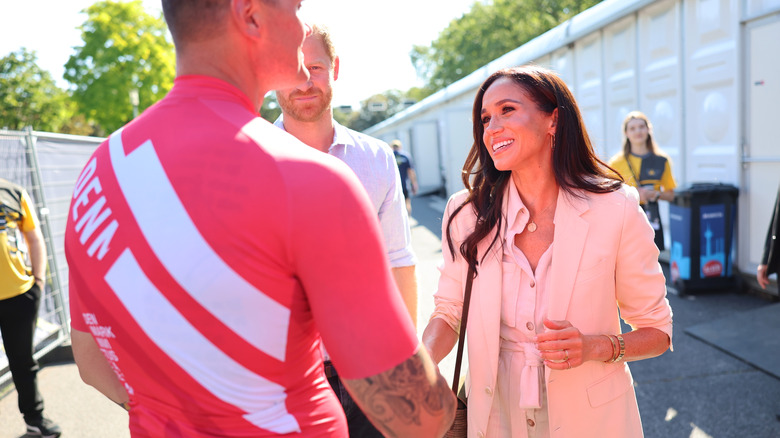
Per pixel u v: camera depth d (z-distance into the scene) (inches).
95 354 42.8
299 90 75.9
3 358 170.6
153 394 36.9
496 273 64.4
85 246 36.5
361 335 34.1
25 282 133.3
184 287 33.1
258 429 34.9
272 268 33.4
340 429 38.9
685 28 224.8
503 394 64.6
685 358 154.4
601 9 272.7
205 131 34.9
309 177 33.9
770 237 128.6
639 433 64.7
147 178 34.7
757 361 145.7
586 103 308.5
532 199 65.8
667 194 204.1
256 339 33.8
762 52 191.0
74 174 224.2
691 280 208.4
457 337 71.0
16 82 1387.8
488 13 1385.3
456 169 573.0
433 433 37.1
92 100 1194.0
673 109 237.0
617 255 61.9
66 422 146.1
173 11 36.9
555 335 56.6
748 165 202.4
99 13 1196.5
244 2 36.9
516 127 61.8
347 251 34.0
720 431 117.5
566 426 60.6
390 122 1131.3
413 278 84.3
